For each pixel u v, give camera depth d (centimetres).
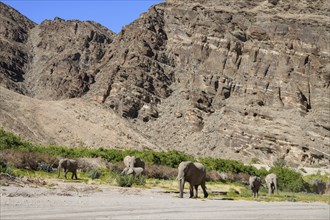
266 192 3488
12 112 9662
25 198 1373
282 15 15350
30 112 10150
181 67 15025
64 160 2906
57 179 2717
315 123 12169
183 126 12556
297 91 13050
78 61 18738
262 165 10500
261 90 13312
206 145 11775
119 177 2642
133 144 10588
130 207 1299
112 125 11325
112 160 4538
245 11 15725
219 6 16700
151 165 4175
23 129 9088
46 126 9856
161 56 15300
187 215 1163
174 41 15850
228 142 11788
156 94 13900
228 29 15000
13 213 1037
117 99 13338
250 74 13812
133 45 15538
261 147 11494
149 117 13012
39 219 959
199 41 15012
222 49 14512
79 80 15700
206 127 12388
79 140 9775
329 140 11719
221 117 12656
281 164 10369
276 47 14162
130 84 13738
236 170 5209
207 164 5162
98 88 14688
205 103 13088
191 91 13662
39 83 17162
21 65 19162
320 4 16062
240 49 14462
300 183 4581
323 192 4672
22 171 2858
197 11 16500
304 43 14038
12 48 19962
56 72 17175
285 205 1769
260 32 14638
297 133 11738
